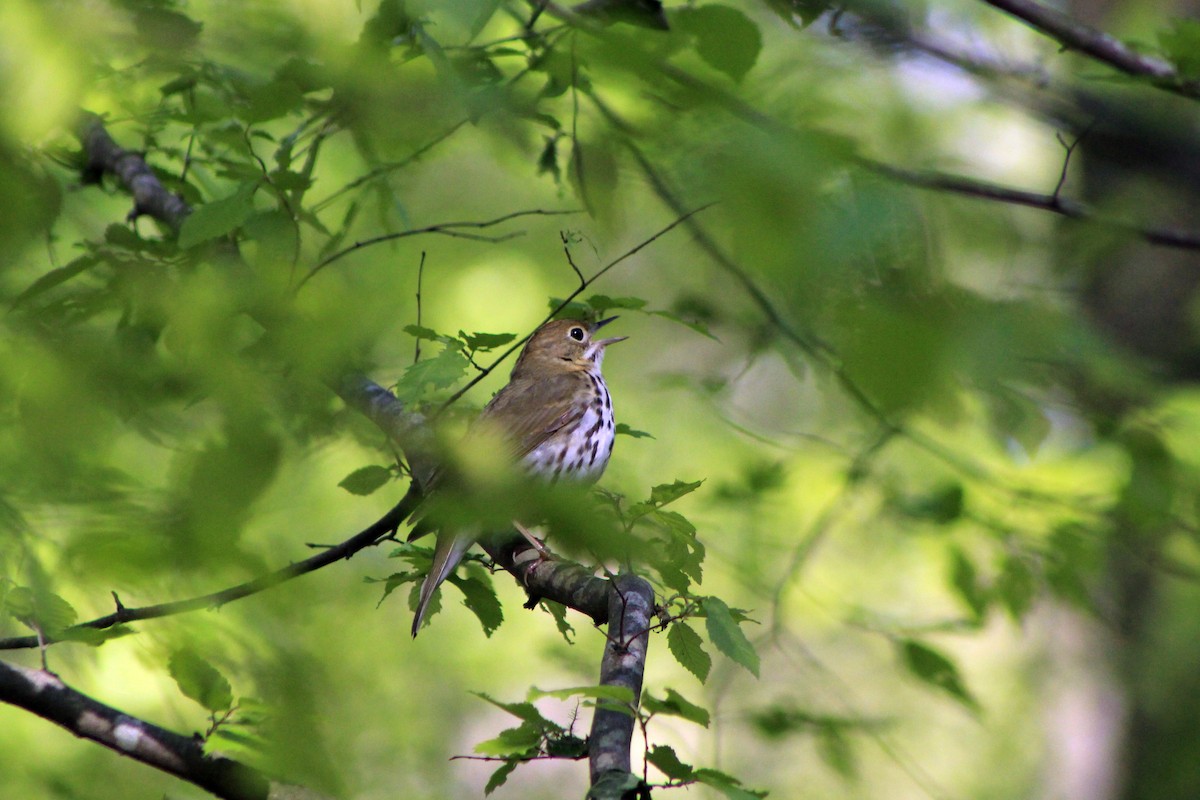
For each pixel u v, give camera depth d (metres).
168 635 7.54
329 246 8.49
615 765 5.09
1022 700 22.03
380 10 7.06
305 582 8.52
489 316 16.78
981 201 9.21
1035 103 9.47
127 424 6.24
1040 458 12.48
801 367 11.22
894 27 7.89
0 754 12.15
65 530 6.12
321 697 8.05
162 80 9.10
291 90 6.97
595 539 4.52
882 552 15.26
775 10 7.71
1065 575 11.98
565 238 8.07
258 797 7.23
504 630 21.09
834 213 4.94
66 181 10.45
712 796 6.60
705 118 6.25
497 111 6.78
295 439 6.24
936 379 4.99
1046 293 9.02
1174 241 10.33
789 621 14.44
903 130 9.06
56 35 5.95
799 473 15.09
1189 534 10.99
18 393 5.74
